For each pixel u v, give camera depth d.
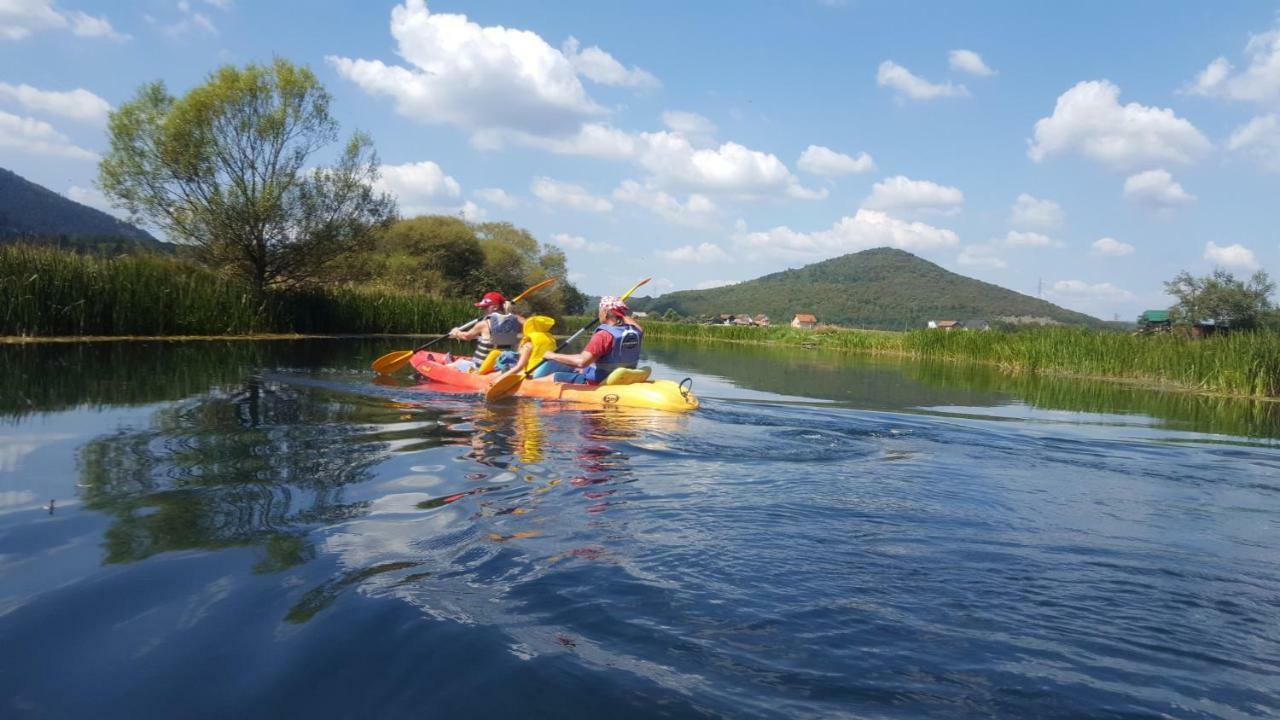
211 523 3.16
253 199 18.33
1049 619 2.55
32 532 2.96
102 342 13.23
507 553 2.94
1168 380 16.58
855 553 3.15
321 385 8.39
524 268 49.34
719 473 4.62
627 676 2.01
